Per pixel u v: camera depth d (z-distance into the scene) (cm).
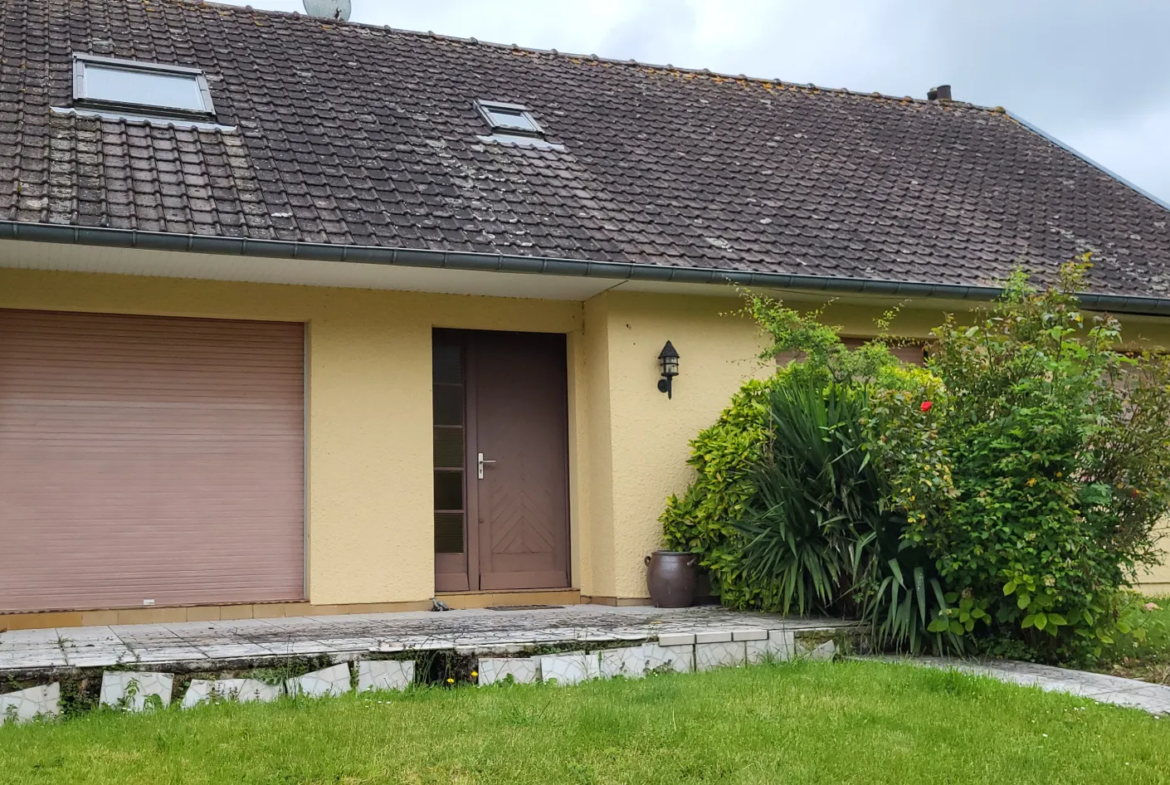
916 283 1002
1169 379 711
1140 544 719
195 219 795
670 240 968
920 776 452
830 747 487
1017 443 698
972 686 587
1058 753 482
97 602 834
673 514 935
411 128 1075
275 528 897
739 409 926
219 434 886
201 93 1021
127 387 861
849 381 852
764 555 820
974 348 758
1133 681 634
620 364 961
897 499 701
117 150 880
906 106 1560
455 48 1336
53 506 830
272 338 914
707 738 497
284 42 1214
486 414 1018
